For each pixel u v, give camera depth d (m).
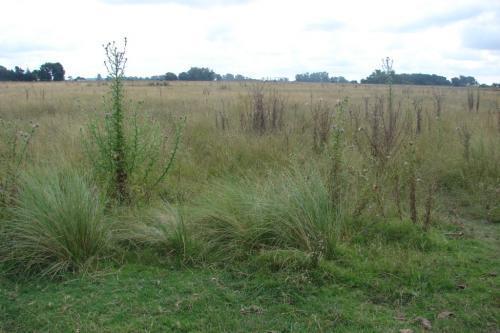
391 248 4.56
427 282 3.93
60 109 14.72
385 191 5.81
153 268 4.18
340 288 3.85
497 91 33.97
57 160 6.00
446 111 13.22
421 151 7.73
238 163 7.40
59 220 4.25
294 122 10.21
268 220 4.68
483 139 7.85
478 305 3.59
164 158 6.84
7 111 14.15
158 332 3.22
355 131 8.05
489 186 6.38
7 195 4.77
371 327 3.33
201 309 3.52
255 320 3.39
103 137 5.66
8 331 3.22
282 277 3.97
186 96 21.69
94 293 3.73
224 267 4.23
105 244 4.39
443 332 3.27
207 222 4.75
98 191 5.07
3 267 4.09
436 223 5.30
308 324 3.34
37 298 3.65
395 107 12.27
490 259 4.42
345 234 4.82
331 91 29.08
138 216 4.95
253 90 13.61
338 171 5.32
